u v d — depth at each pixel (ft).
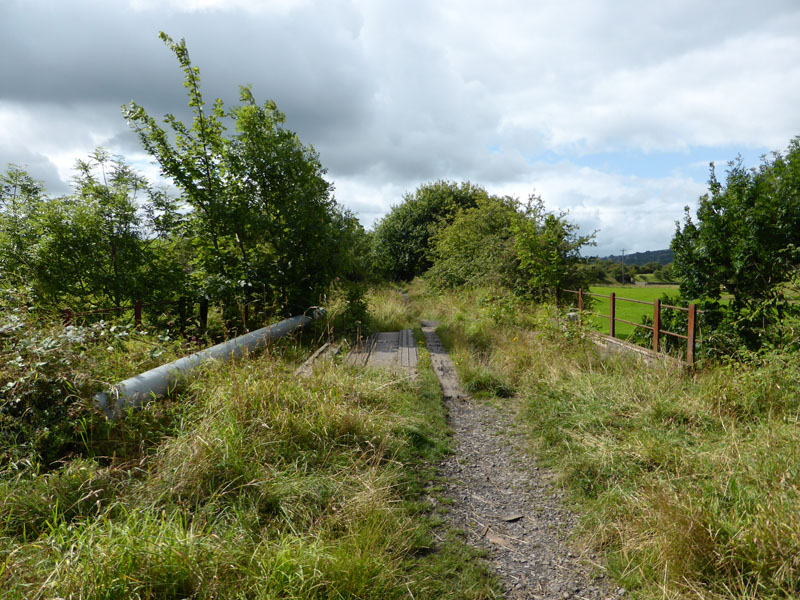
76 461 11.07
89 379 13.08
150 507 9.70
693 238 23.57
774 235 20.01
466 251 64.90
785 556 8.34
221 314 31.40
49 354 12.83
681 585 8.49
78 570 7.37
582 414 16.51
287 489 10.93
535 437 16.33
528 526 11.30
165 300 31.12
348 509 10.65
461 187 115.14
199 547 8.33
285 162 34.88
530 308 39.91
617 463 12.98
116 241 29.53
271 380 15.67
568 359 22.81
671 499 10.14
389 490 12.01
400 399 18.97
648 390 17.20
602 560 9.85
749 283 21.24
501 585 9.18
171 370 15.97
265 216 33.88
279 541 9.30
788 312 19.20
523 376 22.45
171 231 32.30
